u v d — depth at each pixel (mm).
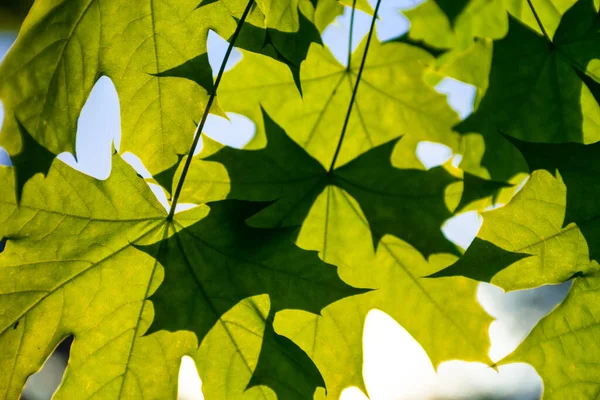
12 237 477
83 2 483
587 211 479
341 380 503
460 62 542
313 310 482
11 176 476
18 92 472
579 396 479
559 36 522
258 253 486
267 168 528
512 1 547
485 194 529
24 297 480
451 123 566
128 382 487
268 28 489
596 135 526
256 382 480
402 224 531
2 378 479
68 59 483
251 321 486
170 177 491
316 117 567
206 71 490
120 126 492
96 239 485
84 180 482
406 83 565
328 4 558
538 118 531
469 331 528
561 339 482
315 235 529
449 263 529
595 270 480
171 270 488
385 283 530
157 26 489
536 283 480
